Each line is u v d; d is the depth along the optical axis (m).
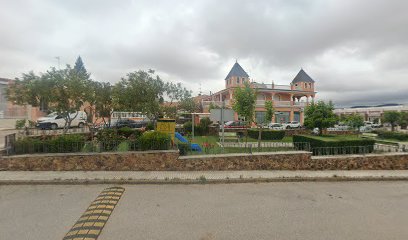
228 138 17.53
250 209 5.10
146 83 12.90
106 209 4.98
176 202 5.48
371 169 8.85
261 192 6.33
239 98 12.39
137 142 8.37
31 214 4.70
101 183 6.89
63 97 9.69
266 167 8.53
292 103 38.66
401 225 4.39
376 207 5.31
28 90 9.24
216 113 9.88
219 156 8.33
